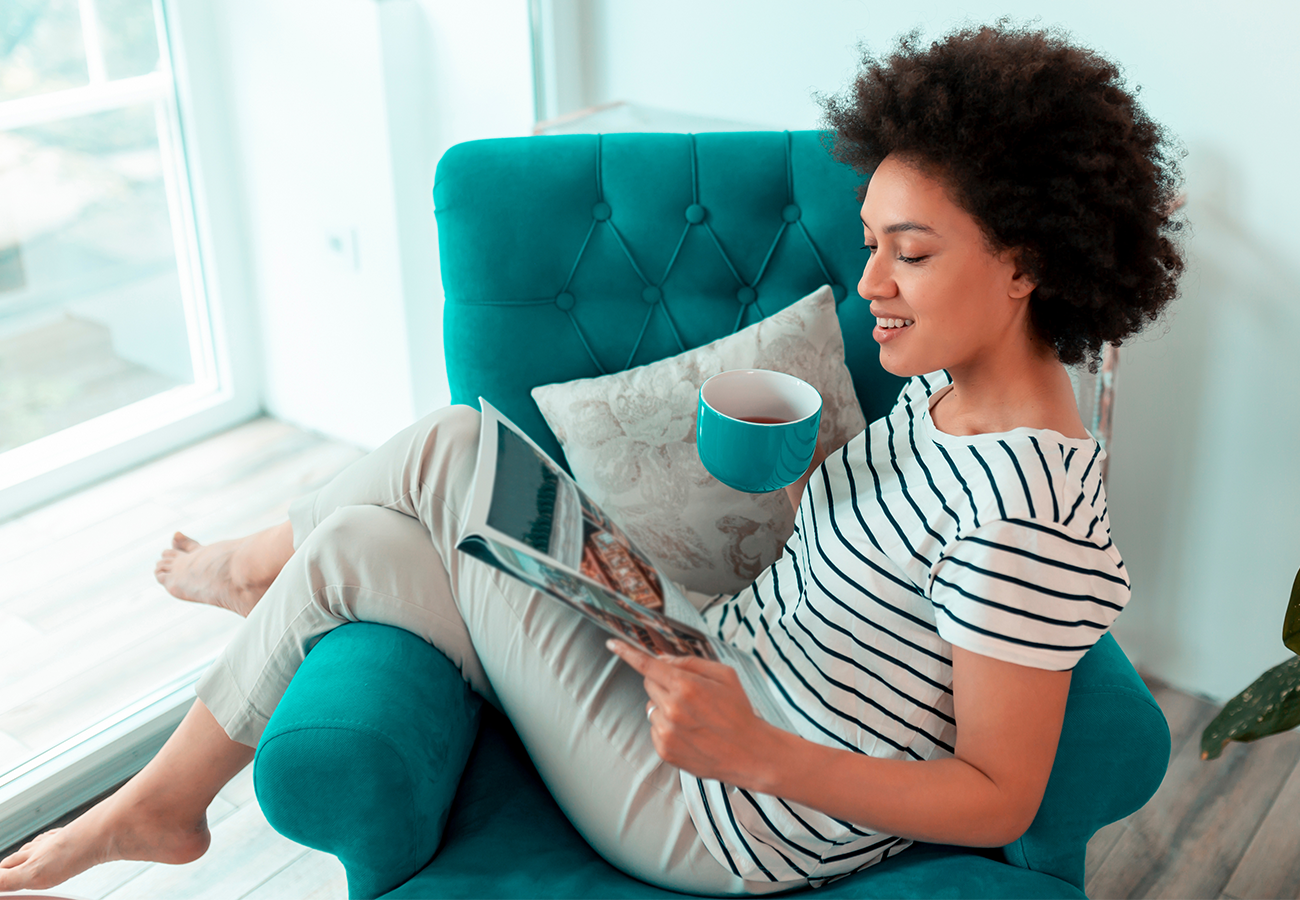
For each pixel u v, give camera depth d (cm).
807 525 108
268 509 229
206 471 241
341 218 232
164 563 153
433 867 105
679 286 148
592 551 97
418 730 103
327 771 98
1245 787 172
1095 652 110
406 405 243
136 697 177
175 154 231
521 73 223
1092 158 84
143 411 240
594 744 106
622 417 135
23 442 218
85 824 119
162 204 231
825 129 144
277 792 99
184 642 192
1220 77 157
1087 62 89
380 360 242
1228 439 175
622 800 106
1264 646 184
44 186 209
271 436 258
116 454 234
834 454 110
